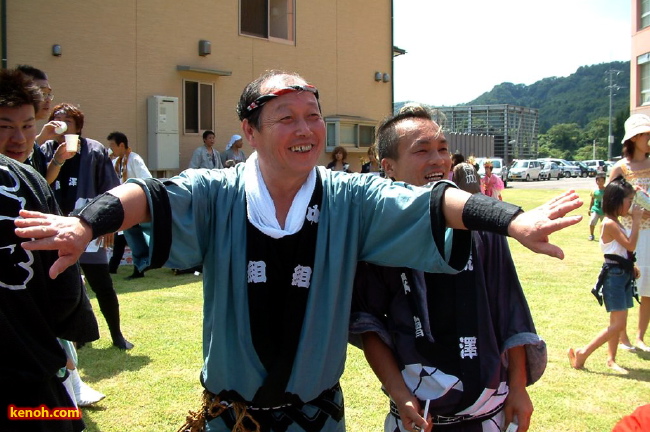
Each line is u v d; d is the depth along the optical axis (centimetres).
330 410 190
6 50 879
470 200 163
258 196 180
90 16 968
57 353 188
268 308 179
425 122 234
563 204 146
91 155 458
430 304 201
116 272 802
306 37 1317
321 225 183
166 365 441
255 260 179
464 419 196
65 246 138
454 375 195
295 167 176
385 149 239
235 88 1192
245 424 184
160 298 653
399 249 180
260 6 1228
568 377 434
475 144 2455
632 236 444
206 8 1129
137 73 1034
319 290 182
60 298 190
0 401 174
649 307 504
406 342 202
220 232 179
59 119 449
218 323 178
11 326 174
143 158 1046
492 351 198
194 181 178
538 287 725
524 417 198
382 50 1505
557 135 12344
